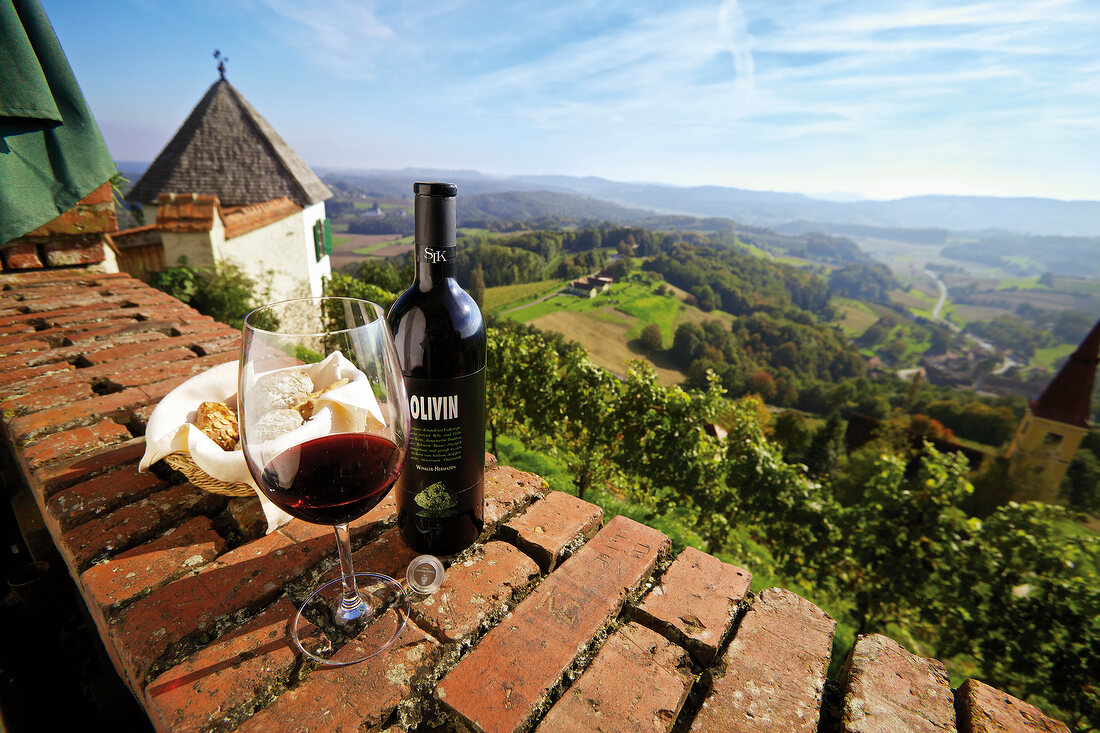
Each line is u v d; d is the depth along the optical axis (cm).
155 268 1127
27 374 168
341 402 76
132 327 214
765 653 86
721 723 74
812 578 702
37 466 122
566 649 83
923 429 5638
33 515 207
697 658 87
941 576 573
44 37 224
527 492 127
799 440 4053
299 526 111
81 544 100
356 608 88
